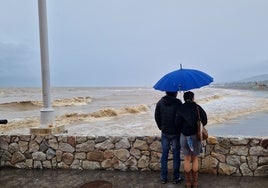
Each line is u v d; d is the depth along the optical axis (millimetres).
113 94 75500
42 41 6176
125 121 18484
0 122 5672
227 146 5324
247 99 37531
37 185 5129
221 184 4906
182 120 4605
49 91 6340
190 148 4531
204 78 4594
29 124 17859
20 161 6117
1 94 82562
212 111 22891
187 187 4793
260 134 13328
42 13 6094
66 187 5008
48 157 6012
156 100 45250
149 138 5664
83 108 30453
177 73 4598
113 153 5801
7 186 5113
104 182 5172
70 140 5941
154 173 5566
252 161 5234
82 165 5902
